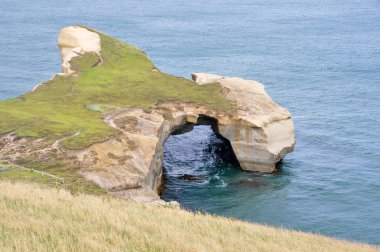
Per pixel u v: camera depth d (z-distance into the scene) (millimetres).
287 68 181500
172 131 95750
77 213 36094
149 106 96812
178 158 99375
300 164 96938
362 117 125375
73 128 80500
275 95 147375
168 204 61906
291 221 75625
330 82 161875
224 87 106500
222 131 95312
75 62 121250
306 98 143875
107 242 29609
